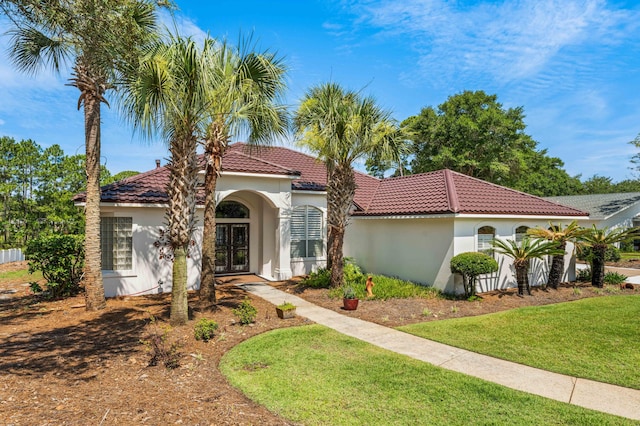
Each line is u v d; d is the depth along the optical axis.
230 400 5.18
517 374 6.39
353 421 4.68
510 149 34.91
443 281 13.27
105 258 12.79
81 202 12.31
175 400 5.09
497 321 9.75
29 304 11.37
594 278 15.22
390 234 15.88
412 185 17.17
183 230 8.78
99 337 7.92
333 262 13.50
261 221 17.67
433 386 5.77
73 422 4.33
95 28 6.88
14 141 33.31
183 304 8.94
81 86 10.09
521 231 15.25
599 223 30.16
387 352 7.39
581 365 6.80
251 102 9.74
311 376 6.11
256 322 9.41
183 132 8.67
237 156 15.46
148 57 7.67
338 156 12.79
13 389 5.24
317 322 9.65
